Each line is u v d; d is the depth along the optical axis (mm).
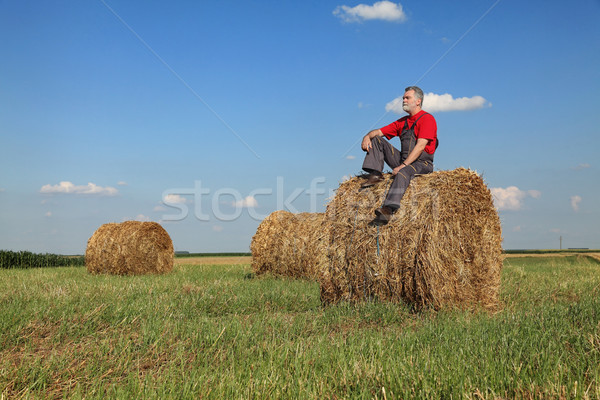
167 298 7285
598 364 3580
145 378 3527
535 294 8211
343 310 6332
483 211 7195
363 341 4371
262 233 12156
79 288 8266
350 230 6809
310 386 3209
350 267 6754
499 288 8031
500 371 3426
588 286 9203
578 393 2938
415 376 3344
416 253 6336
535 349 4023
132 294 7625
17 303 6398
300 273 11344
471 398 2926
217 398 3059
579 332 4656
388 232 6531
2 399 3283
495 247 7430
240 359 4008
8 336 4883
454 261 6523
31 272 13750
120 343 4551
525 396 3047
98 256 13828
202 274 12992
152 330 5031
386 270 6508
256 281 10242
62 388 3529
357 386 3279
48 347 4715
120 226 14180
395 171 6707
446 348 4172
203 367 3854
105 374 3746
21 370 3721
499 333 4730
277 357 3947
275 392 3127
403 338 4570
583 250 51375
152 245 14133
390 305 6316
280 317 6047
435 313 6148
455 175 6719
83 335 5148
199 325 5340
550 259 24344
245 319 6023
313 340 4680
